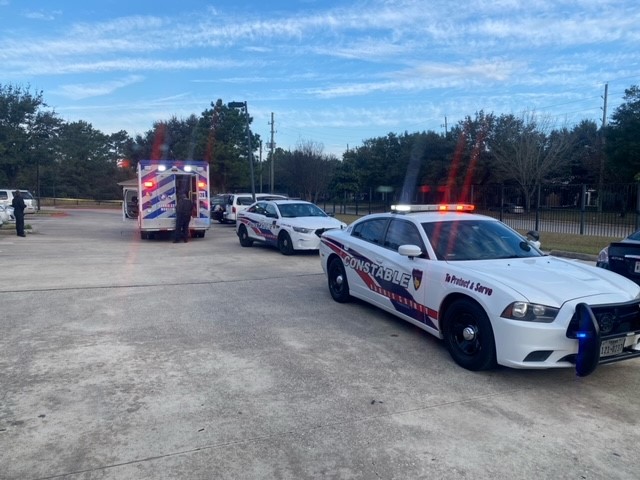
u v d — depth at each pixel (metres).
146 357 5.34
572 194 21.84
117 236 20.12
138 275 10.41
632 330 4.64
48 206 55.47
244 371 4.97
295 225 13.69
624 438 3.73
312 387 4.60
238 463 3.35
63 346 5.67
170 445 3.56
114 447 3.53
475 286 4.93
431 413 4.10
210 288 9.08
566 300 4.49
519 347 4.45
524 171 35.34
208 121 44.94
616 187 19.58
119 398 4.32
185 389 4.52
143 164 16.97
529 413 4.13
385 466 3.33
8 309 7.34
